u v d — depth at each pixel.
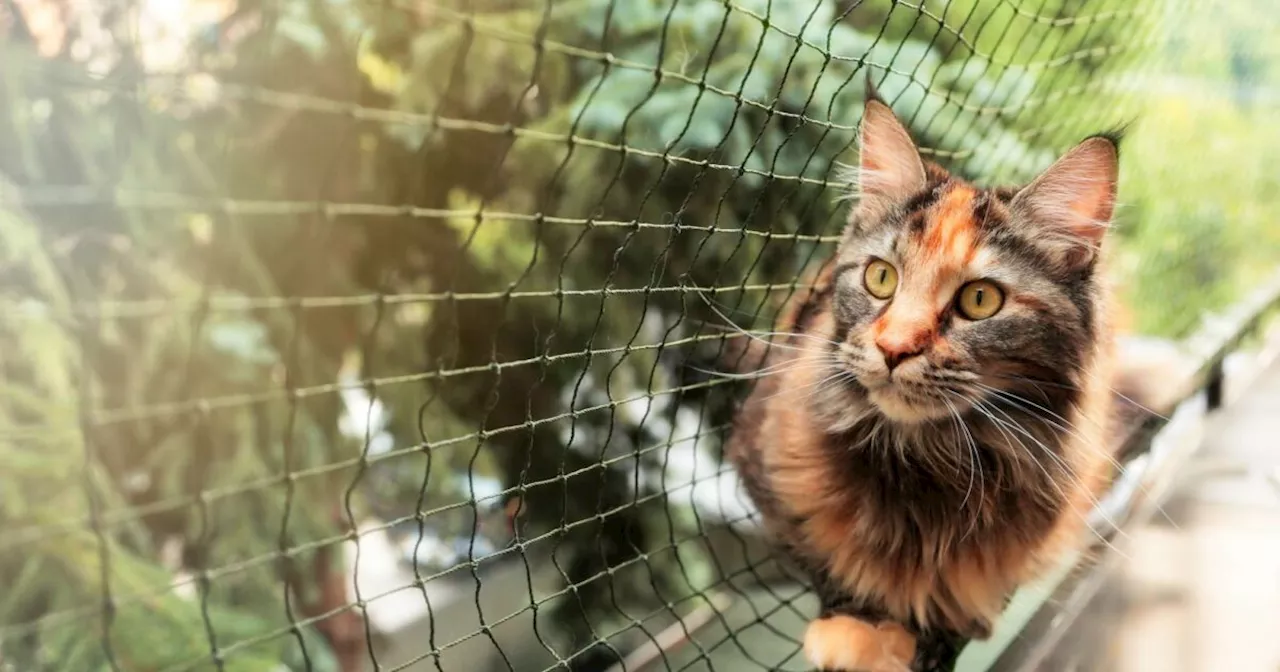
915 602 0.50
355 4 0.57
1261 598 0.55
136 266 0.53
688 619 0.76
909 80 0.50
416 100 0.64
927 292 0.47
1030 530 0.49
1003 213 0.47
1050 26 0.57
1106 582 0.56
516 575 0.79
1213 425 0.75
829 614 0.52
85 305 0.30
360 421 0.70
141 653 0.50
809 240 0.52
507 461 0.75
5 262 0.44
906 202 0.49
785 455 0.51
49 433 0.38
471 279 0.72
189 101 0.42
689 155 0.54
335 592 0.72
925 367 0.45
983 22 0.53
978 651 0.54
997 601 0.51
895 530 0.49
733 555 0.80
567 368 0.71
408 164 0.67
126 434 0.56
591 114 0.62
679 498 0.79
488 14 0.63
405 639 0.75
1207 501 0.64
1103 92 0.67
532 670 0.75
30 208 0.41
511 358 0.72
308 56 0.54
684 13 0.61
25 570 0.47
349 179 0.66
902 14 0.62
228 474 0.61
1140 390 0.64
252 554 0.62
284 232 0.58
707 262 0.62
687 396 0.62
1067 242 0.47
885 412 0.47
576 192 0.67
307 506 0.66
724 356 0.58
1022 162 0.64
